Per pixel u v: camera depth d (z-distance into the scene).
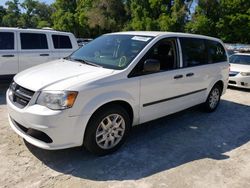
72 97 3.28
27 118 3.31
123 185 3.17
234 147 4.39
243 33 33.97
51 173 3.33
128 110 4.04
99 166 3.54
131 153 3.95
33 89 3.37
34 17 71.38
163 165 3.67
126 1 40.69
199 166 3.70
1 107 5.84
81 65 4.06
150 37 4.45
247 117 6.04
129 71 3.89
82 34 45.84
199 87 5.36
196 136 4.75
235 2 33.22
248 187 3.29
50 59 8.05
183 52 4.91
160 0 34.59
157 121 5.38
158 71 4.33
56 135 3.27
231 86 9.38
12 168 3.38
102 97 3.52
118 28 41.81
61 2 48.69
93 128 3.54
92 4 43.62
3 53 7.18
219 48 6.13
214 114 6.10
